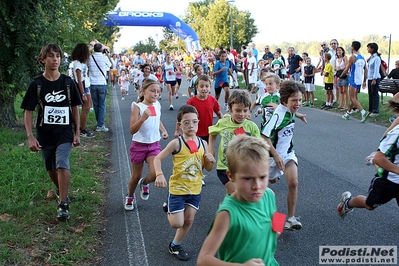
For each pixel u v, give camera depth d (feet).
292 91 14.85
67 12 36.96
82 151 27.32
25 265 13.08
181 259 13.78
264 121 20.11
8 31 29.50
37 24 30.12
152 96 17.10
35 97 16.25
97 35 53.93
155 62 97.35
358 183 21.08
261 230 7.95
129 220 16.92
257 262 6.98
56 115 16.34
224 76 43.16
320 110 45.27
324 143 29.78
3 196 18.28
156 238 15.34
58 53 16.24
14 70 30.04
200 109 20.06
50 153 16.79
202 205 18.60
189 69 93.09
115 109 49.47
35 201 18.13
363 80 39.55
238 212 7.72
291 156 15.55
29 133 16.20
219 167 15.81
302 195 19.56
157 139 17.33
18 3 28.86
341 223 16.30
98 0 59.72
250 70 67.05
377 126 35.27
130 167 24.29
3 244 14.08
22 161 23.30
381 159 12.85
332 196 19.33
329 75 45.11
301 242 14.79
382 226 15.93
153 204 18.70
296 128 35.37
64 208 16.15
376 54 38.29
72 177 21.26
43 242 14.55
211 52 98.89
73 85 16.70
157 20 103.50
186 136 13.65
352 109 42.22
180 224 13.26
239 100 15.65
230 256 7.89
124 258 13.92
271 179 16.06
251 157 7.63
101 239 15.26
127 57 111.24
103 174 22.99
